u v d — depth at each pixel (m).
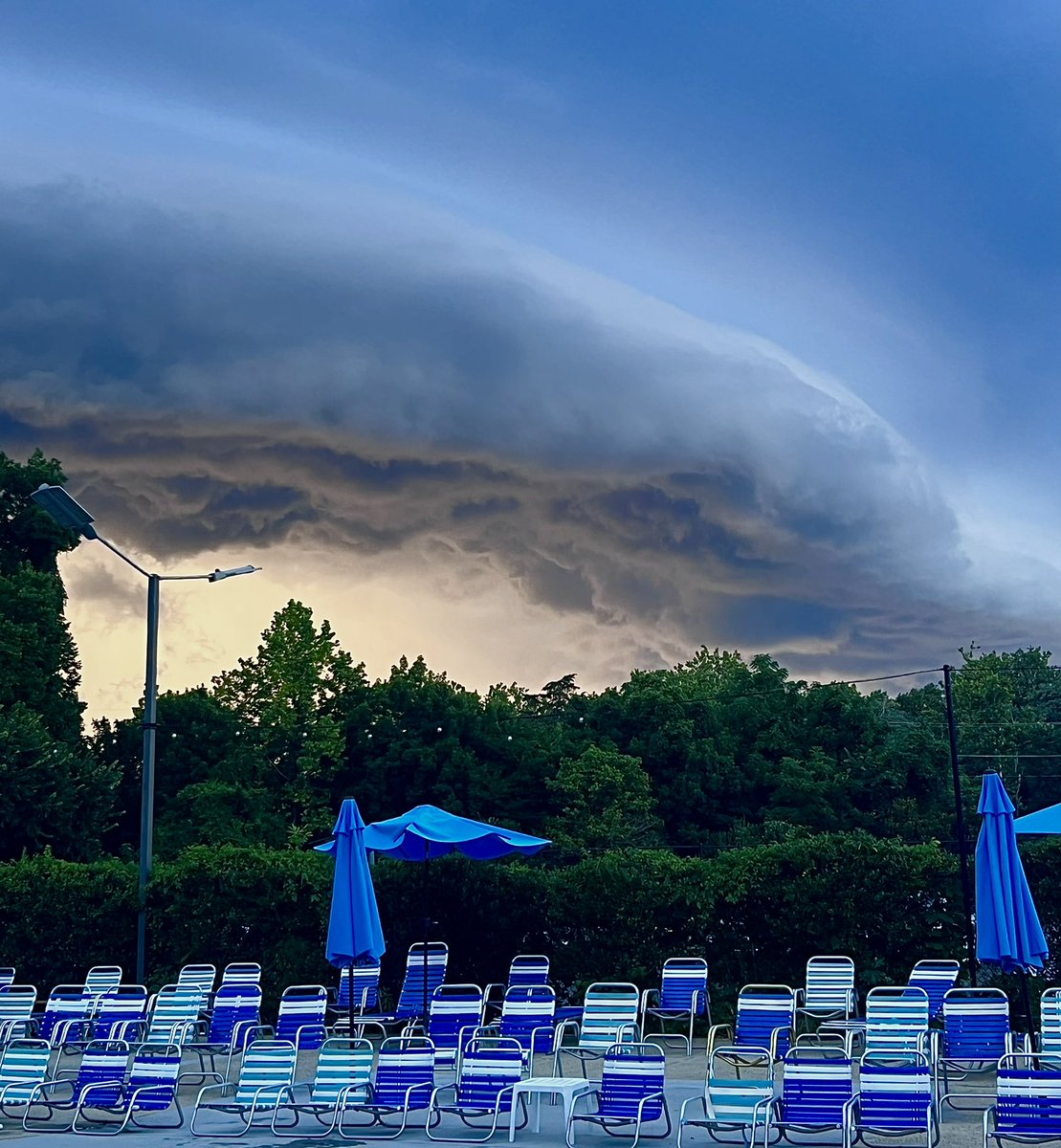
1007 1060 15.30
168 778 53.66
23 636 43.19
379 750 55.53
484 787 53.97
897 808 53.94
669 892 21.84
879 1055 14.36
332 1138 14.45
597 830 52.16
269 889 22.59
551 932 22.44
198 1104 15.00
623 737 58.66
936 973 18.39
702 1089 16.58
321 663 56.53
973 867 21.00
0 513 46.06
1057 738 66.44
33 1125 15.87
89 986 21.20
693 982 19.52
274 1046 15.19
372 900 18.48
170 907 22.59
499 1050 14.45
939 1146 13.17
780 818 54.31
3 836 40.09
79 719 45.97
